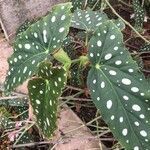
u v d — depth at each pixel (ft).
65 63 0.92
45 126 0.82
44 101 0.81
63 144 1.01
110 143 1.01
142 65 1.10
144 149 0.75
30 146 1.06
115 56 0.80
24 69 0.87
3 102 1.12
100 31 0.83
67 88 1.10
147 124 0.75
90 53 0.83
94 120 1.01
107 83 0.79
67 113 1.07
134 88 0.77
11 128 1.07
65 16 0.85
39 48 0.87
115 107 0.77
